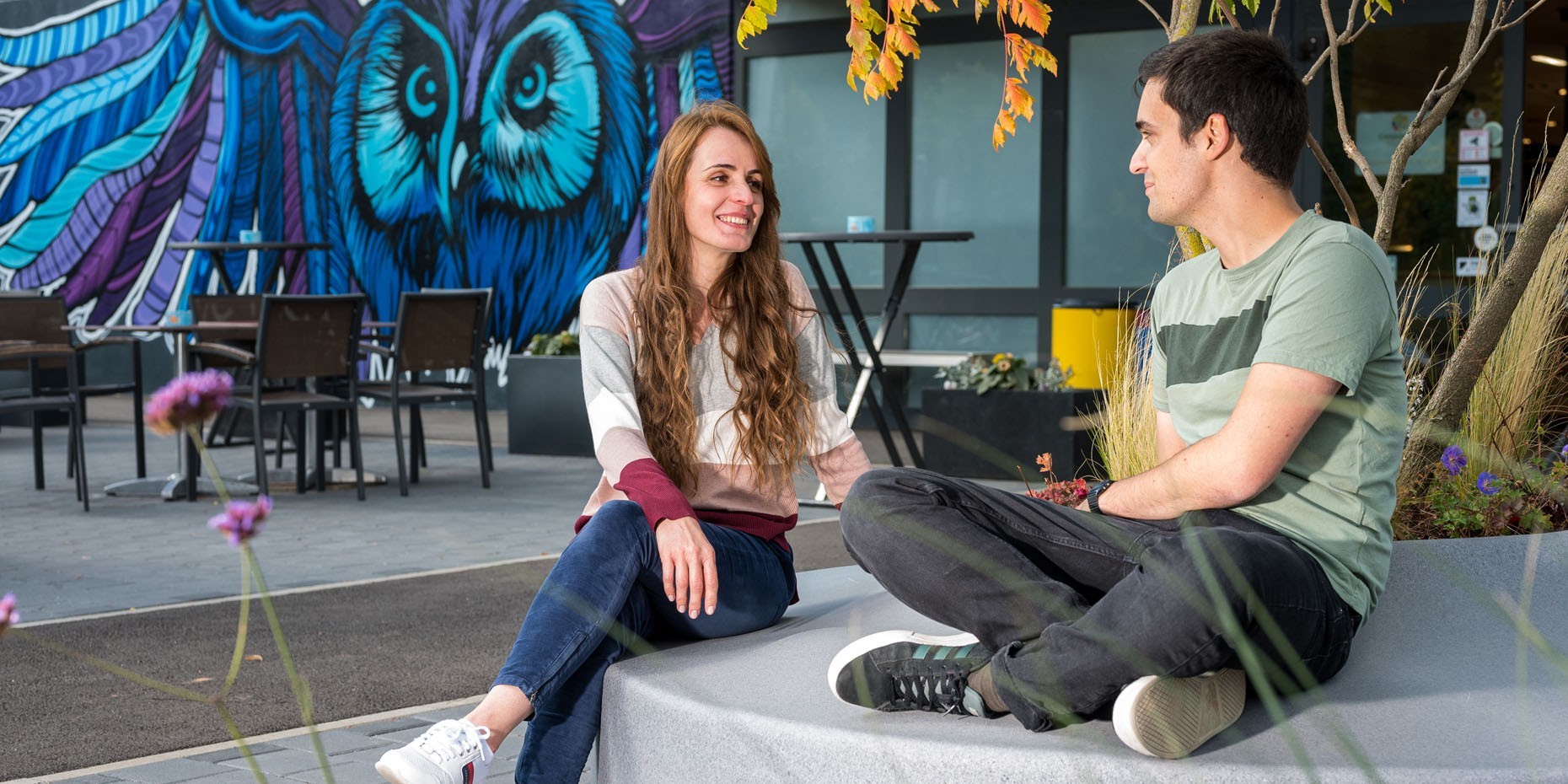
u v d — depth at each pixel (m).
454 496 7.81
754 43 11.70
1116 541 2.15
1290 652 1.78
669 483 2.35
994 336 11.02
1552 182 3.09
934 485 2.13
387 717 3.50
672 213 2.59
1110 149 10.53
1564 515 3.06
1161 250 10.40
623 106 12.33
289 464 9.15
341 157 13.67
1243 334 2.17
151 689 3.77
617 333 2.57
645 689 2.15
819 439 2.67
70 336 8.61
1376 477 2.09
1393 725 1.89
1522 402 3.44
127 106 14.71
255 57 14.05
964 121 11.02
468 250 13.12
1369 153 9.30
